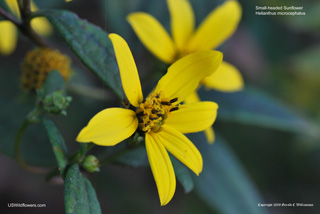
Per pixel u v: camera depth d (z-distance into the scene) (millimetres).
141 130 153
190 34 192
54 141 150
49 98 156
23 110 191
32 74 182
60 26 157
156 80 185
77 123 220
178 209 270
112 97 199
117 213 253
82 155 151
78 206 145
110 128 145
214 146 209
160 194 148
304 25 268
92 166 152
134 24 183
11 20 164
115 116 147
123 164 168
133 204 257
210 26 193
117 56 146
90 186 149
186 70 156
